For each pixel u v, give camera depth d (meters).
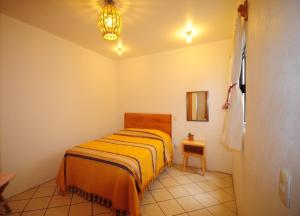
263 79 0.76
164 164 2.85
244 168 1.34
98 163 2.01
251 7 1.05
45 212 1.88
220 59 3.04
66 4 1.90
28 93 2.38
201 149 2.90
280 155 0.55
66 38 2.89
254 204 0.94
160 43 3.12
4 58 2.12
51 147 2.71
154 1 1.84
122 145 2.55
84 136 3.35
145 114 3.76
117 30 1.81
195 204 2.06
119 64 4.21
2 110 2.10
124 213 1.88
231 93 1.55
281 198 0.52
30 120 2.40
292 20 0.47
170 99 3.54
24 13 2.09
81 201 2.08
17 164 2.25
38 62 2.51
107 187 1.90
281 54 0.55
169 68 3.53
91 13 2.09
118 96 4.24
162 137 3.03
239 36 1.48
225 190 2.39
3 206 1.83
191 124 3.31
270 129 0.66
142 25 2.40
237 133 1.43
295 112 0.44
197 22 2.33
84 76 3.35
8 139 2.16
